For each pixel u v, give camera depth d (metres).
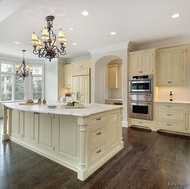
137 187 1.82
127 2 2.53
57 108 2.62
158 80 4.51
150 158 2.59
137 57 4.63
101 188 1.80
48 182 1.91
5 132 3.51
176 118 4.05
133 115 4.73
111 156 2.64
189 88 4.31
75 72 6.26
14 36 4.14
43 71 7.29
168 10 2.79
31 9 2.72
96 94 5.62
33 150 2.87
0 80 6.28
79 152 2.13
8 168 2.24
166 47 4.58
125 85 4.81
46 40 2.65
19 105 3.12
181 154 2.74
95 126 2.27
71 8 2.70
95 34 4.01
